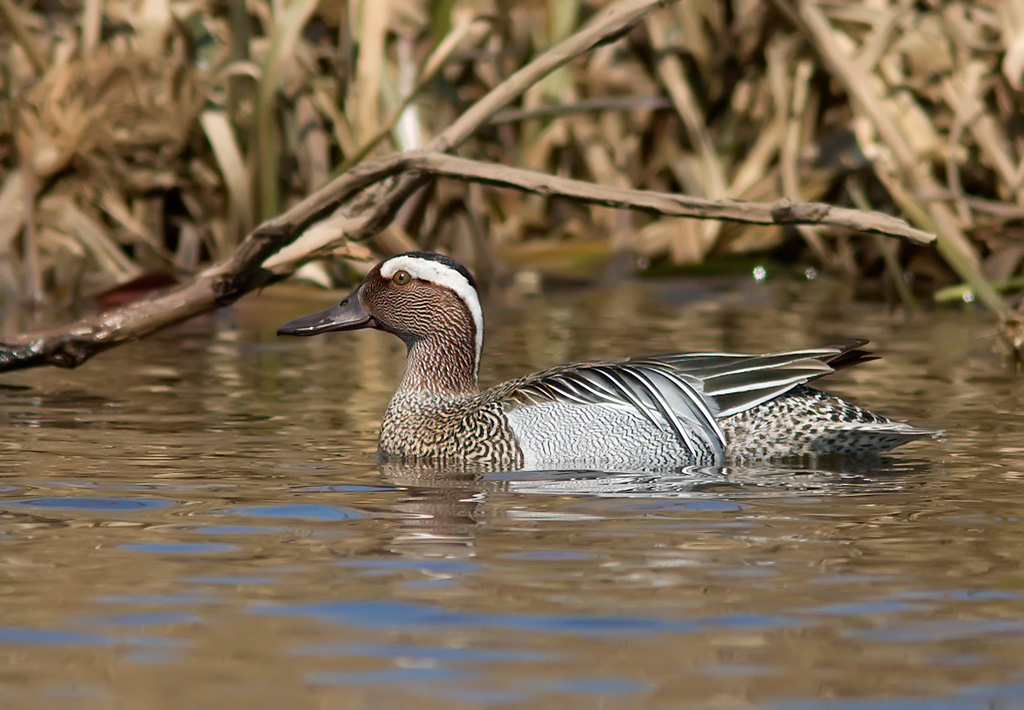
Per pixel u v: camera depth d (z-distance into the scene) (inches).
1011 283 776.9
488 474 391.5
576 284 887.7
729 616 246.1
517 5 914.1
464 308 466.0
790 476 384.5
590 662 223.5
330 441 431.5
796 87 887.7
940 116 859.4
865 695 210.8
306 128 839.7
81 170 812.0
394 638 234.2
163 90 812.6
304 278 809.5
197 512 325.7
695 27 911.7
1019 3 814.5
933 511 330.6
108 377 557.0
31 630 237.5
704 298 825.5
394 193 447.2
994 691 212.4
